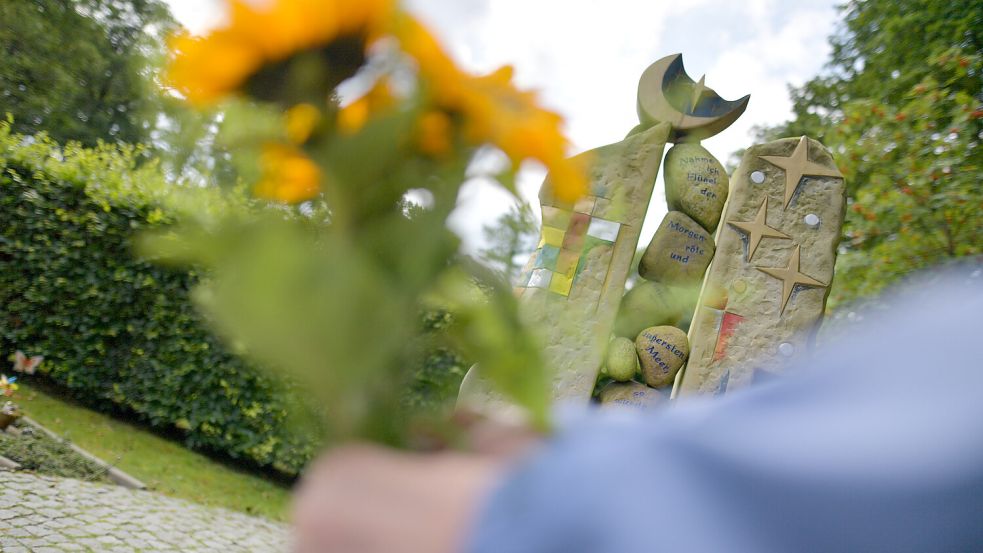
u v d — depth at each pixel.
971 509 0.27
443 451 0.35
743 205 5.60
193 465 8.00
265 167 0.35
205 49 0.34
